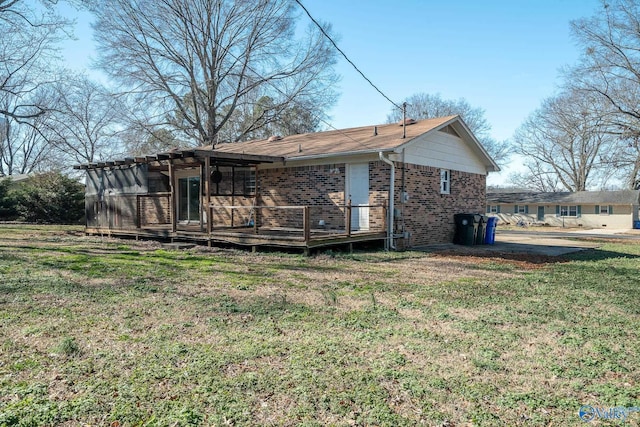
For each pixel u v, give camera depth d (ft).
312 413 10.40
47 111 69.51
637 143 106.93
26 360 13.30
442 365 13.41
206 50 99.25
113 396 11.06
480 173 58.59
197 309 19.27
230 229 47.96
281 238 37.14
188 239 45.80
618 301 21.93
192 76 99.09
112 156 112.68
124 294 21.89
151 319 17.72
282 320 17.83
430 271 30.60
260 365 13.15
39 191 80.64
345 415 10.36
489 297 22.57
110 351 14.11
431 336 16.07
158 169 51.39
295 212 49.03
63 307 19.26
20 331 15.98
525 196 145.07
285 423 9.97
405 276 28.45
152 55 94.53
